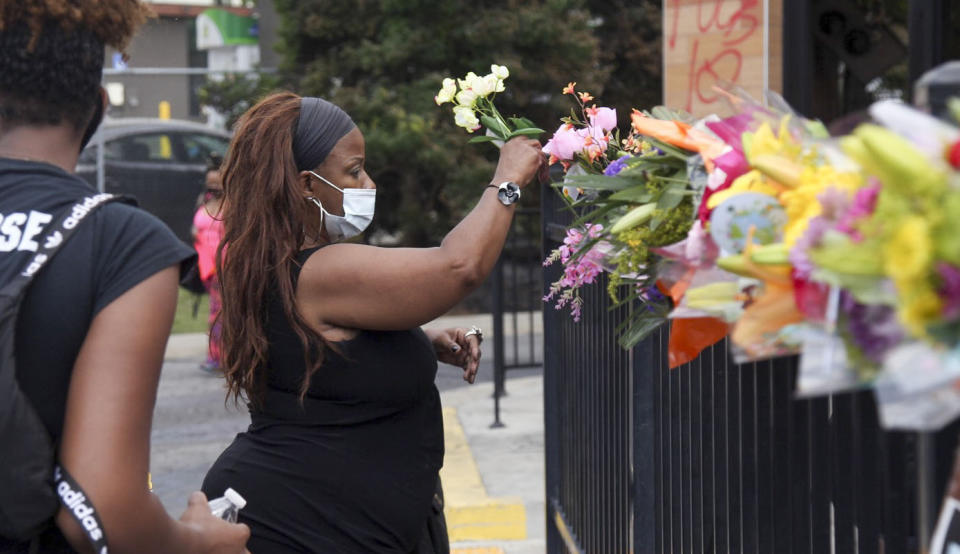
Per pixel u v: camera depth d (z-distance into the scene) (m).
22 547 2.10
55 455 2.06
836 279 1.50
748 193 1.86
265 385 3.27
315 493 3.22
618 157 3.08
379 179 18.84
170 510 7.37
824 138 1.81
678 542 3.46
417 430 3.32
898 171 1.40
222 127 21.33
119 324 2.08
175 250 2.18
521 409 10.21
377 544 3.26
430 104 18.23
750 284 1.88
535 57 19.20
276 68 21.53
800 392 1.60
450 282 3.09
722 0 5.88
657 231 2.32
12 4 2.12
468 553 6.49
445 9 18.41
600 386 4.43
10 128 2.20
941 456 1.96
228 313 3.24
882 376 1.52
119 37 2.29
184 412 10.57
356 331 3.20
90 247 2.11
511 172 3.25
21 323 2.05
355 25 18.94
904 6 5.72
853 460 2.35
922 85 1.63
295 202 3.21
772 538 2.69
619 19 21.47
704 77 6.01
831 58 5.78
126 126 19.72
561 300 3.24
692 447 3.29
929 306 1.40
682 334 2.50
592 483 4.66
